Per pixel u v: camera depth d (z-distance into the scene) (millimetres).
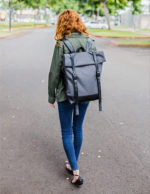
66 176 2951
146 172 3062
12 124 4340
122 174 3012
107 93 6242
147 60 11188
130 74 8352
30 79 7379
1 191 2670
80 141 2822
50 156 3357
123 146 3678
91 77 2416
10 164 3150
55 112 4941
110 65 9898
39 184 2797
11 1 30891
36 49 14055
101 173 3020
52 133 4035
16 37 22594
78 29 2477
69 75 2352
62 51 2398
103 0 38469
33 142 3723
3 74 7961
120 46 16766
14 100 5574
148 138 3955
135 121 4609
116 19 68625
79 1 49812
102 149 3574
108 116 4812
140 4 41844
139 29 47812
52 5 59625
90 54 2457
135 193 2691
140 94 6199
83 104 2604
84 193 2670
